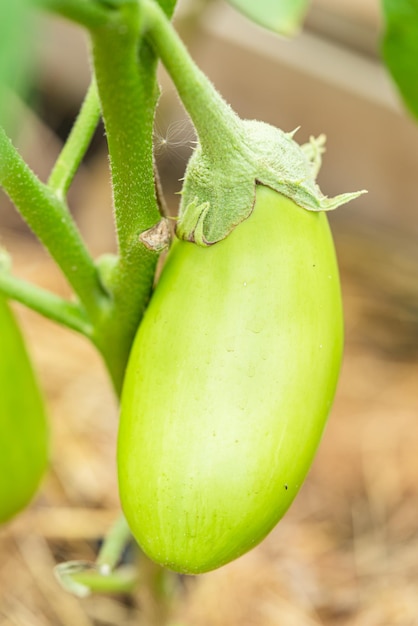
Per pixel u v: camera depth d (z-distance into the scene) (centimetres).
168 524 55
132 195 55
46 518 101
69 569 69
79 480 106
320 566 99
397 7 64
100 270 60
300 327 55
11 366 66
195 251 56
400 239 149
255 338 55
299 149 56
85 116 59
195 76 53
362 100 141
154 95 54
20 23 37
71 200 154
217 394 55
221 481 54
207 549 55
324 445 113
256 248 55
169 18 55
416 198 145
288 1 54
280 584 97
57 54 158
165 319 56
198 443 55
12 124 42
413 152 141
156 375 55
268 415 55
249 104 152
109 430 114
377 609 95
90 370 122
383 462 111
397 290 142
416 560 100
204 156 55
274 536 102
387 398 122
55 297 61
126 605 93
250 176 55
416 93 67
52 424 112
